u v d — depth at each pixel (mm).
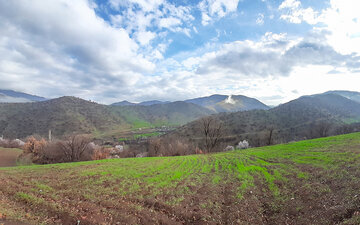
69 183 17078
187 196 14164
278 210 11539
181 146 59875
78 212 10891
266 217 11125
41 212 10680
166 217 11195
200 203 12930
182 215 11445
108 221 10188
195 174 20688
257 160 25500
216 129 58031
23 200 12320
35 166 25719
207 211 11883
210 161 29219
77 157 53531
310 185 13523
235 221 10766
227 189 15359
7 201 11914
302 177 15516
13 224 8734
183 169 23547
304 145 31438
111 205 12367
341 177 13398
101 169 23375
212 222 10680
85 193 14492
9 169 23000
